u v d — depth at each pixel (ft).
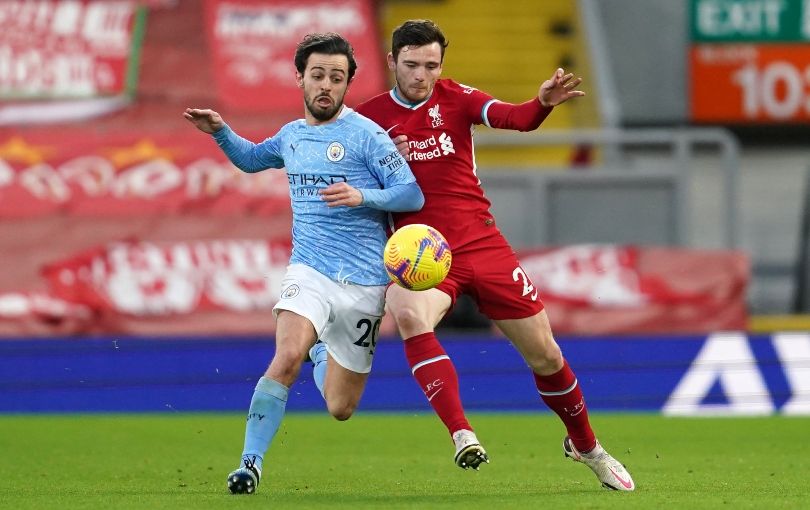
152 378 138.72
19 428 122.31
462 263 70.79
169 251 147.84
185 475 84.74
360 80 189.57
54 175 157.48
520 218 157.89
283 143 71.77
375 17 200.13
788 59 208.85
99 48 190.70
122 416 135.33
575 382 71.87
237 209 155.12
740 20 209.15
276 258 148.25
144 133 160.56
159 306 144.97
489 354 137.18
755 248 200.85
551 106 68.03
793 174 209.97
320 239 70.23
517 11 210.38
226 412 138.21
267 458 97.55
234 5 196.65
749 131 213.25
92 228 152.35
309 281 69.62
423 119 72.13
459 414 66.18
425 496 68.44
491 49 206.49
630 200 158.30
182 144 159.02
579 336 137.39
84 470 88.43
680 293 144.97
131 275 146.00
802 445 106.73
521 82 204.23
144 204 155.53
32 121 183.01
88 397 138.51
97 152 159.02
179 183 156.56
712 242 201.26
